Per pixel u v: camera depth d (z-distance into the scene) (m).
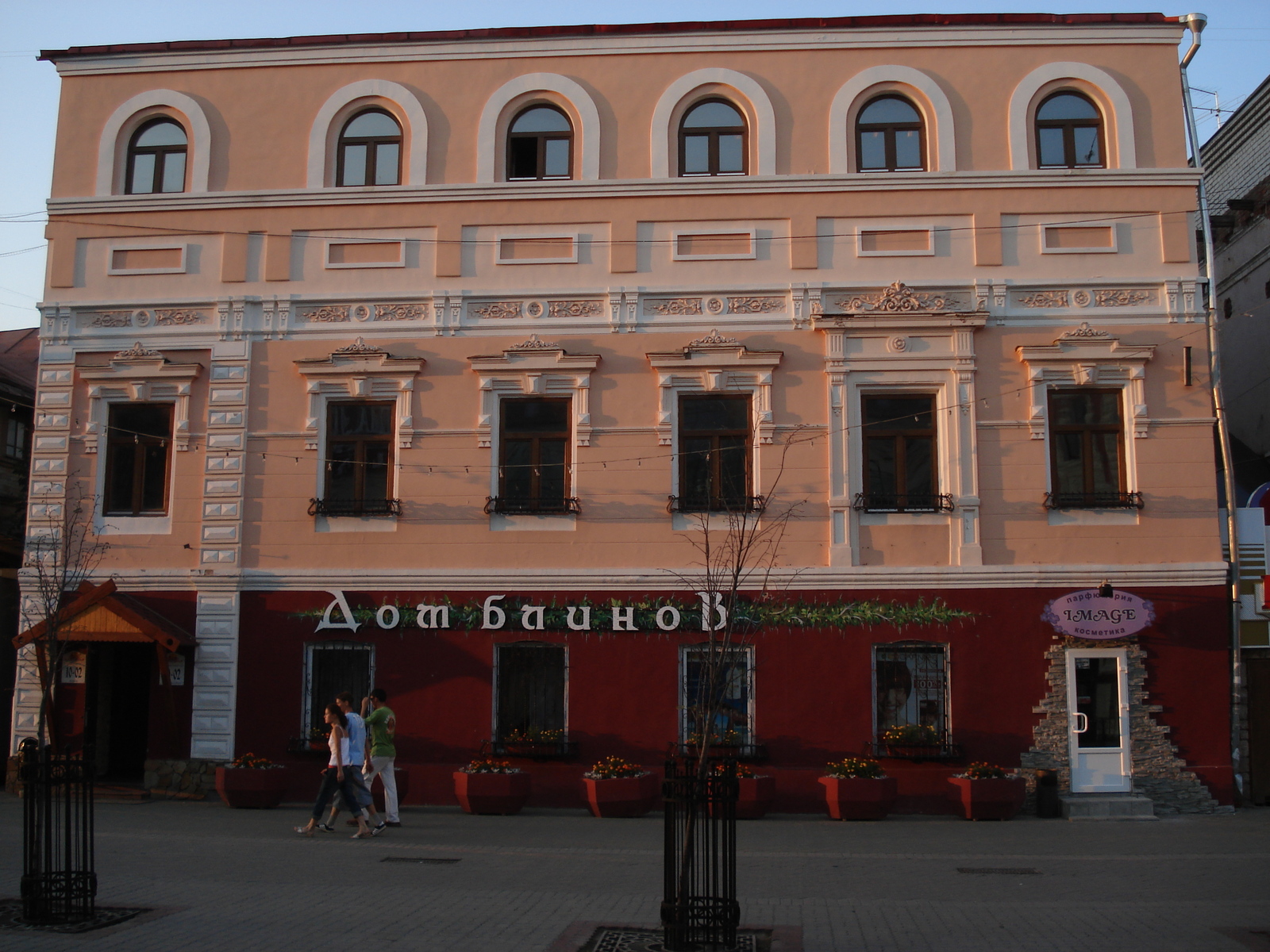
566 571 18.89
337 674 19.31
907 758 18.05
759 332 19.30
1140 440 18.67
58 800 11.11
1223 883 12.02
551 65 20.36
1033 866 13.13
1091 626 18.05
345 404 19.92
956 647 18.30
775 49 20.06
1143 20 19.73
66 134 20.97
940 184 19.44
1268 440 23.38
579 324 19.52
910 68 19.84
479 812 17.64
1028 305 19.16
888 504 18.80
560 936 9.42
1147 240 19.20
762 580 18.53
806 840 15.21
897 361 18.98
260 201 20.34
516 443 19.53
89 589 18.97
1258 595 18.25
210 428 19.84
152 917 9.89
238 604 19.39
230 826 15.84
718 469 19.14
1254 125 25.42
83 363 20.33
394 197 20.12
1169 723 18.02
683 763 10.48
